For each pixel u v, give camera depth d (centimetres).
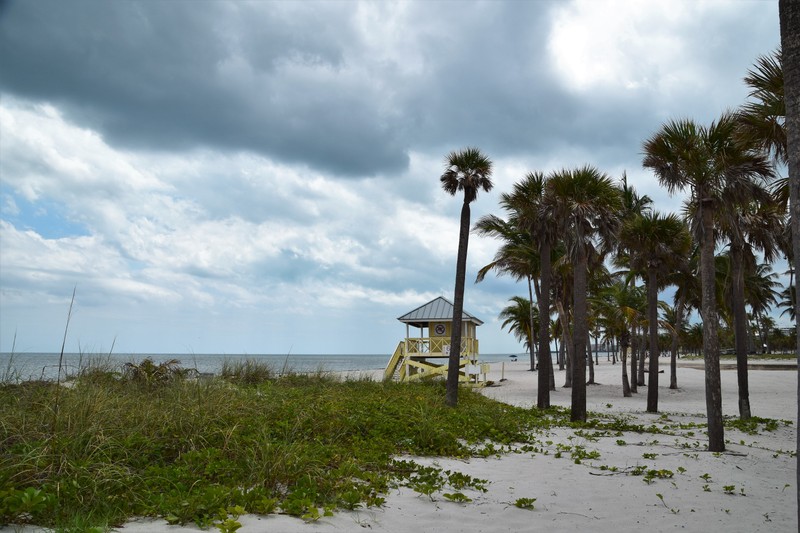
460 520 615
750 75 1055
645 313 3403
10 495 493
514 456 1052
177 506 531
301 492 608
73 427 699
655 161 1451
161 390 1121
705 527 648
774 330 10200
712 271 1316
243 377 1844
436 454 998
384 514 609
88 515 498
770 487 880
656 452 1175
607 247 2008
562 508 700
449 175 1947
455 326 1864
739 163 1371
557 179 1906
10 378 951
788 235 1633
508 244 3045
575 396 1750
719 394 1252
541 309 2194
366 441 978
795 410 2277
